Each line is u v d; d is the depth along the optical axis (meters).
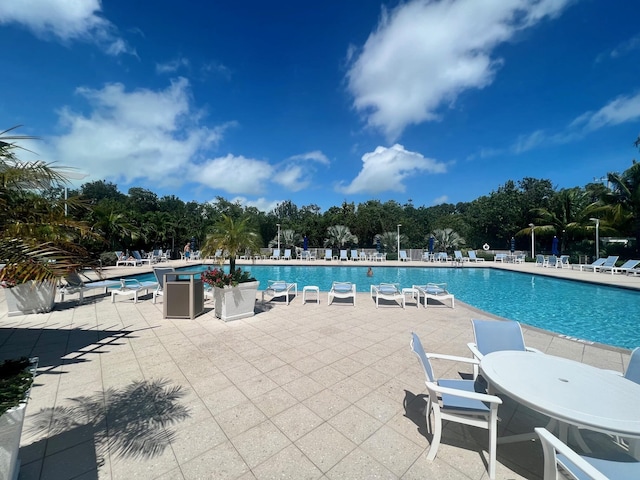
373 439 2.26
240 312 5.76
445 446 2.20
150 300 7.48
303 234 28.41
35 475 1.83
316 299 8.03
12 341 4.42
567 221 23.02
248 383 3.14
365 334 4.90
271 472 1.90
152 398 2.81
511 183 32.12
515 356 2.44
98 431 2.30
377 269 18.70
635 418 1.59
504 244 29.11
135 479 1.82
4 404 1.53
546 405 1.69
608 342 6.29
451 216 33.31
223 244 5.79
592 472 1.32
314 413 2.59
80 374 3.32
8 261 1.92
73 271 2.11
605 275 13.87
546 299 10.38
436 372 3.50
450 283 13.70
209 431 2.32
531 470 1.97
